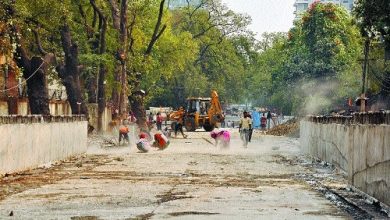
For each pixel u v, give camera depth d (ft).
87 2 172.04
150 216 42.65
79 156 111.55
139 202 49.73
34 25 130.31
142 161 98.73
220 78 380.17
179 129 208.03
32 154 82.99
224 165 91.97
